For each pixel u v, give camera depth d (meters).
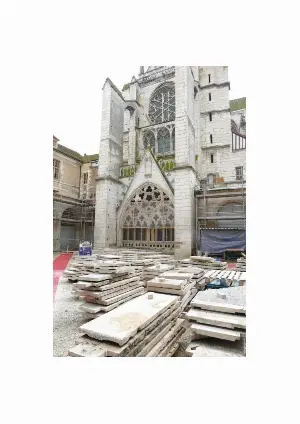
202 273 9.34
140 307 4.65
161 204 18.89
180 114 17.80
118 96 22.78
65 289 8.66
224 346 4.60
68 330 5.45
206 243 16.58
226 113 24.52
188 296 7.21
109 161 20.78
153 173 19.39
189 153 17.59
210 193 17.30
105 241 19.39
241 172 23.30
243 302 5.18
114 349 3.46
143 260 10.17
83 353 3.39
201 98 25.33
